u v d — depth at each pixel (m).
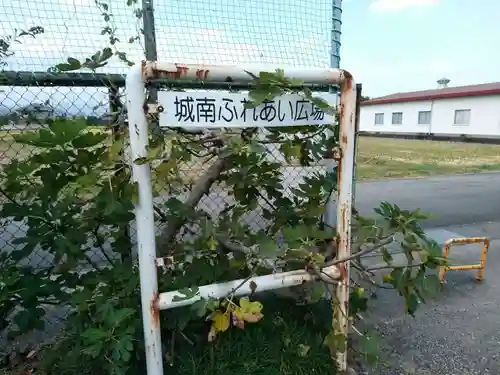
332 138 1.81
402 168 11.09
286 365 1.91
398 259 3.44
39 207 1.71
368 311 2.73
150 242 1.48
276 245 1.72
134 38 1.89
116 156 1.53
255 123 1.56
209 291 1.57
